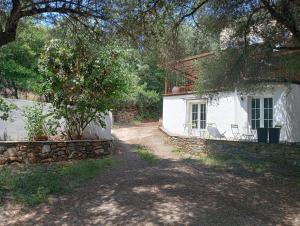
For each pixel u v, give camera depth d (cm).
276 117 1509
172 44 987
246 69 1074
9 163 1031
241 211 679
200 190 803
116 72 1272
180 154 1424
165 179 889
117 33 929
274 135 1308
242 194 796
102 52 1192
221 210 675
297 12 840
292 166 1127
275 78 1127
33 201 691
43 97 1398
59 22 975
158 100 2806
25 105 1226
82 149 1200
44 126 1227
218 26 1005
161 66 1116
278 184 901
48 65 1208
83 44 1073
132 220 609
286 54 1034
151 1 849
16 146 1050
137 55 1083
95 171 964
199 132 1883
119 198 722
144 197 730
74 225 589
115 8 870
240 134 1641
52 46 1193
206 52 1163
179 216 632
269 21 973
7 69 1842
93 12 873
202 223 605
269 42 981
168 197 734
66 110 1231
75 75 1212
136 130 2167
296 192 830
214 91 1269
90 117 1284
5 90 1933
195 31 1035
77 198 724
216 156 1352
